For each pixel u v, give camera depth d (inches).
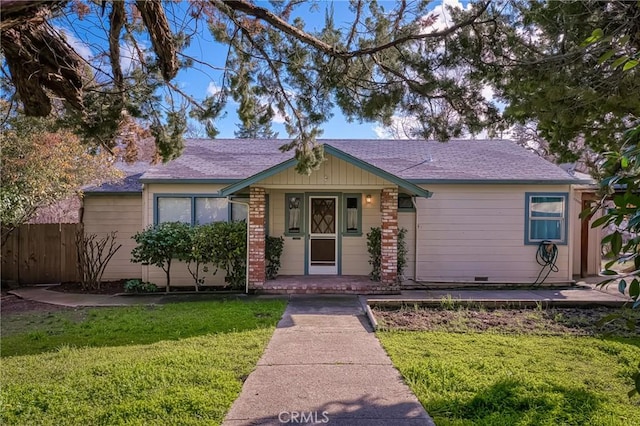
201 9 168.9
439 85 178.2
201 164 436.5
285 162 329.4
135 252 373.4
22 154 351.9
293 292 350.6
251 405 135.0
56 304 317.7
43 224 422.0
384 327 229.6
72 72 140.8
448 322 244.1
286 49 186.7
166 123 192.9
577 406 131.3
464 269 403.5
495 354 184.1
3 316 275.6
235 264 369.7
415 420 125.0
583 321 242.1
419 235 404.8
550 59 158.6
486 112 188.4
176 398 137.3
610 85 158.9
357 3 172.7
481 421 123.0
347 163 347.6
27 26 120.6
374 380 155.6
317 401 138.1
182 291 375.9
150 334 223.5
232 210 409.7
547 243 396.5
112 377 156.6
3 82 163.3
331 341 206.8
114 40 158.2
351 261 407.5
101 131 176.2
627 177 73.7
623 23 137.3
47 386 149.3
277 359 179.2
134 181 459.8
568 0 152.1
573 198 436.8
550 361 173.9
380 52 177.5
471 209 404.5
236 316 262.1
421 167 429.7
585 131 200.1
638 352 184.2
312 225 408.8
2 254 413.4
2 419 125.5
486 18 160.9
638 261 73.9
